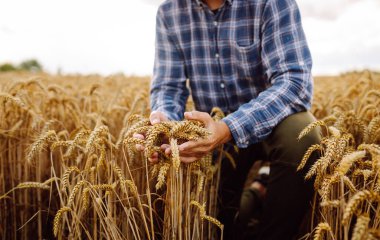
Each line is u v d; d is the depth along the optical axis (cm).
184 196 180
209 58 231
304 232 210
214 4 225
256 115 189
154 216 205
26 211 237
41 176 248
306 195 187
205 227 205
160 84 244
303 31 213
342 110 273
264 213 202
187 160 168
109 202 178
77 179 200
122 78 845
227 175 246
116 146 180
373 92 246
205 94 242
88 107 329
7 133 239
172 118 210
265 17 212
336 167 149
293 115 198
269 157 214
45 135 177
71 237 180
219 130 178
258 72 226
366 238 110
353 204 111
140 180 209
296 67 201
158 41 249
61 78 880
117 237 180
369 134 188
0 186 237
